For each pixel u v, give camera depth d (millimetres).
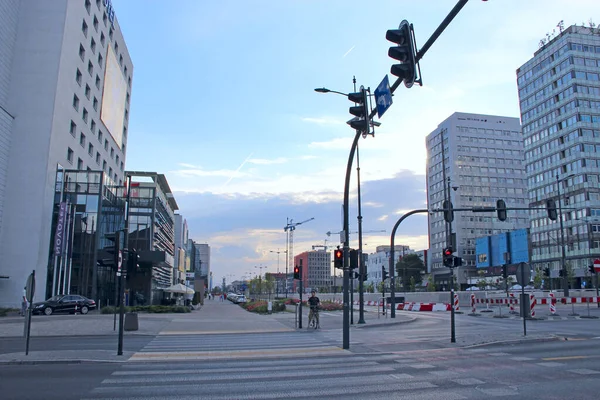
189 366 11453
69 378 9820
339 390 8555
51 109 40094
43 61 40844
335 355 13320
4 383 9273
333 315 34938
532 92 99688
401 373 10250
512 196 121688
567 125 89312
